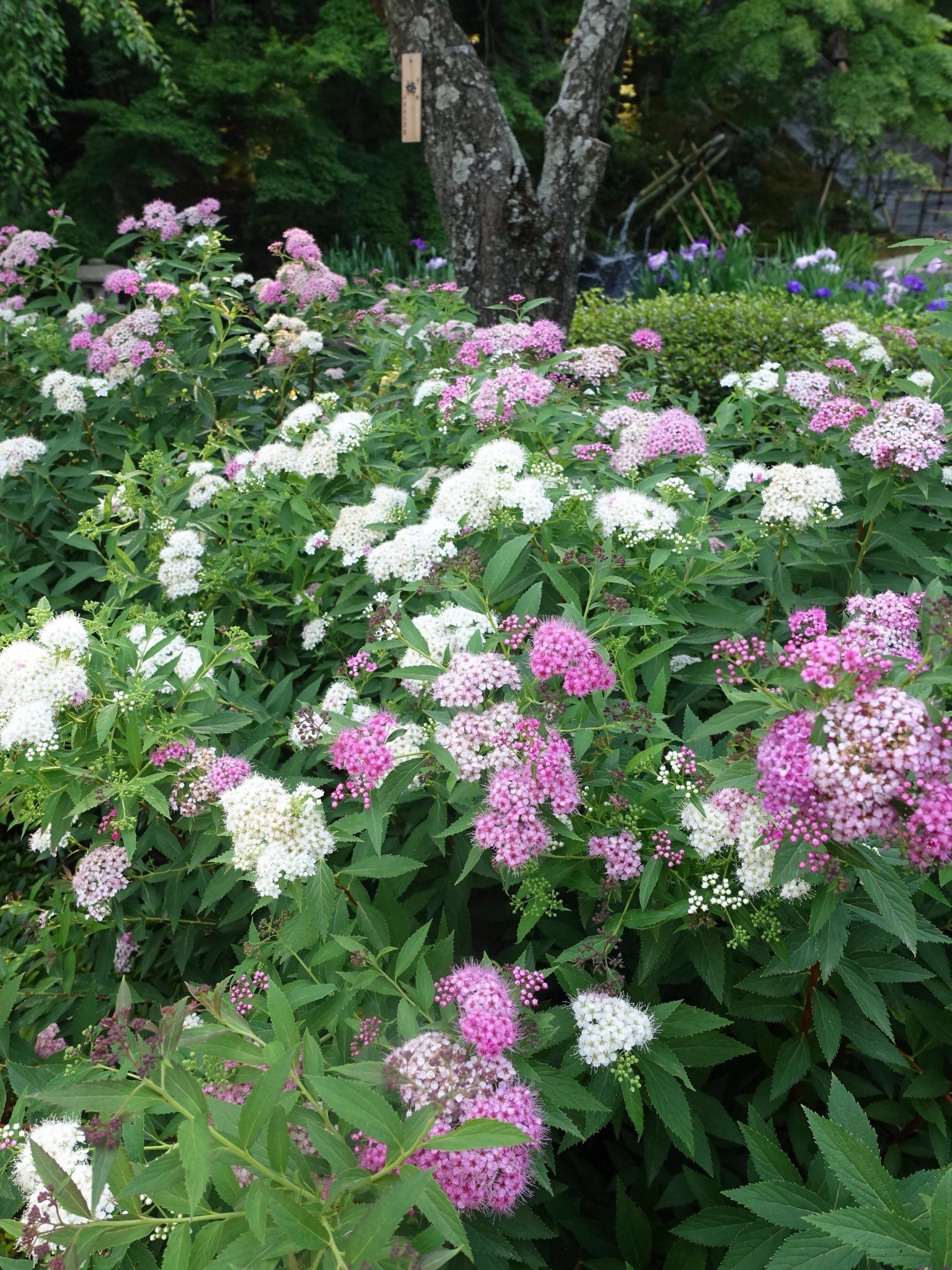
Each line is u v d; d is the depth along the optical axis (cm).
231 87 1419
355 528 304
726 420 371
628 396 393
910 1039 218
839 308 841
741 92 1991
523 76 1880
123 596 317
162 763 233
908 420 296
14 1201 178
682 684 286
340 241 1599
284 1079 132
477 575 254
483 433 349
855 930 210
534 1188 202
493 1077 163
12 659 230
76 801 229
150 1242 179
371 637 254
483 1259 174
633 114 2130
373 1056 178
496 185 645
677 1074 186
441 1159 152
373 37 1536
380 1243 117
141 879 257
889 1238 140
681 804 208
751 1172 208
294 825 202
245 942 225
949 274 1098
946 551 309
